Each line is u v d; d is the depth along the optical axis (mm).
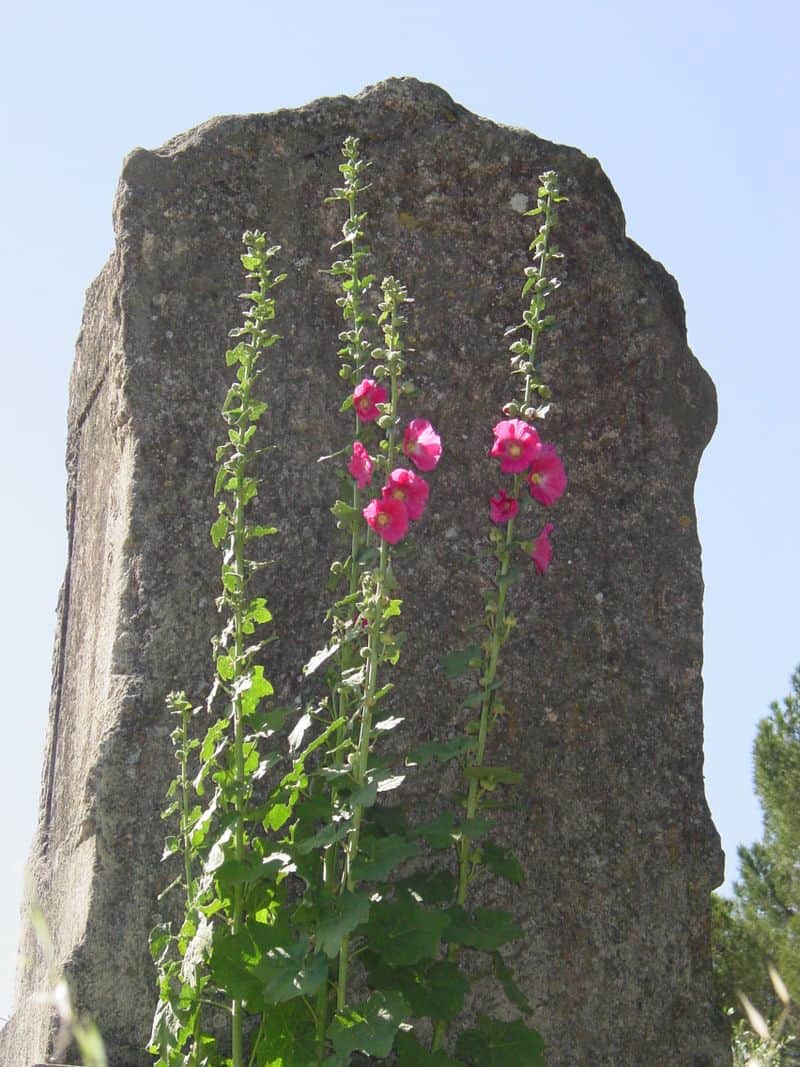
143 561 3014
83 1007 2805
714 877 3156
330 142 3264
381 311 3211
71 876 3025
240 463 2658
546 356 3273
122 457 3111
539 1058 2723
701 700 3229
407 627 3094
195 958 2457
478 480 3191
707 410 3354
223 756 2900
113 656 2982
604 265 3342
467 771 2754
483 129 3332
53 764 3457
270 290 3172
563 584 3191
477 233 3293
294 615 3041
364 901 2402
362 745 2508
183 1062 2572
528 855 3059
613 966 3059
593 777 3127
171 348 3109
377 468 2898
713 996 3121
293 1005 2576
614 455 3275
